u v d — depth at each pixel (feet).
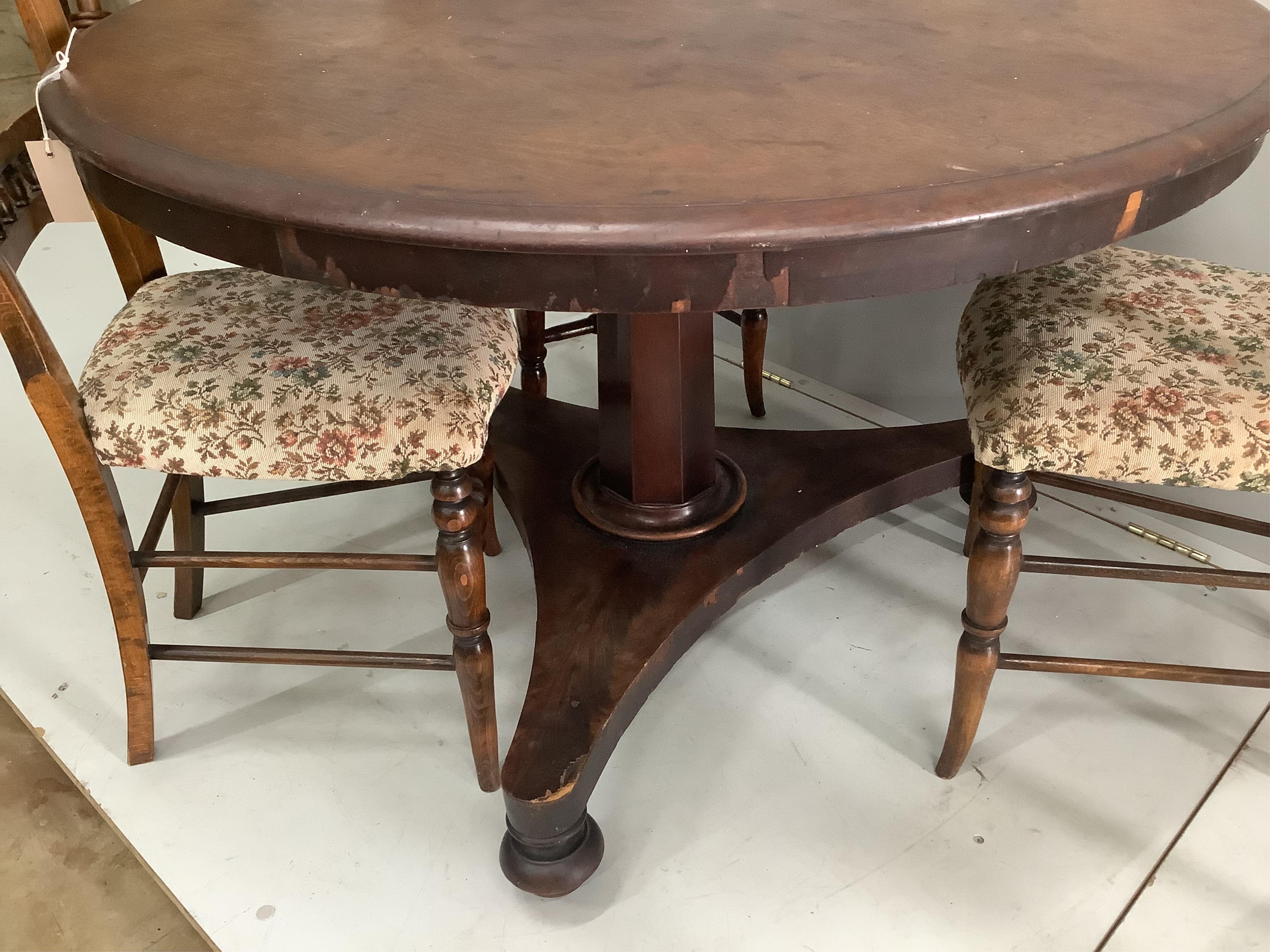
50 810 3.98
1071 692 4.14
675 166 2.28
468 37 3.22
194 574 4.42
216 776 3.82
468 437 3.03
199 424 3.03
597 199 2.14
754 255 2.16
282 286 3.69
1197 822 3.62
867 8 3.45
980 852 3.52
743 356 6.10
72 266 7.94
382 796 3.75
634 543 4.16
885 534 5.08
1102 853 3.51
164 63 3.01
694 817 3.66
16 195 2.94
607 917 3.34
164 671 4.28
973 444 3.32
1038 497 5.23
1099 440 2.91
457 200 2.14
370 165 2.31
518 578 4.80
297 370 3.18
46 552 4.95
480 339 3.41
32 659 4.33
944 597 4.67
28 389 2.92
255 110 2.64
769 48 3.07
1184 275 3.57
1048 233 2.28
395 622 4.55
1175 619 4.47
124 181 2.52
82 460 3.10
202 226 2.43
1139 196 2.36
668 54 3.03
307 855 3.54
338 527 5.17
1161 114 2.50
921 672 4.27
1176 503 3.64
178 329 3.40
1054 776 3.79
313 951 3.25
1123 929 3.28
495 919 3.34
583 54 3.04
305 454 3.00
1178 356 3.10
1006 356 3.19
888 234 2.09
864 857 3.51
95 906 3.64
